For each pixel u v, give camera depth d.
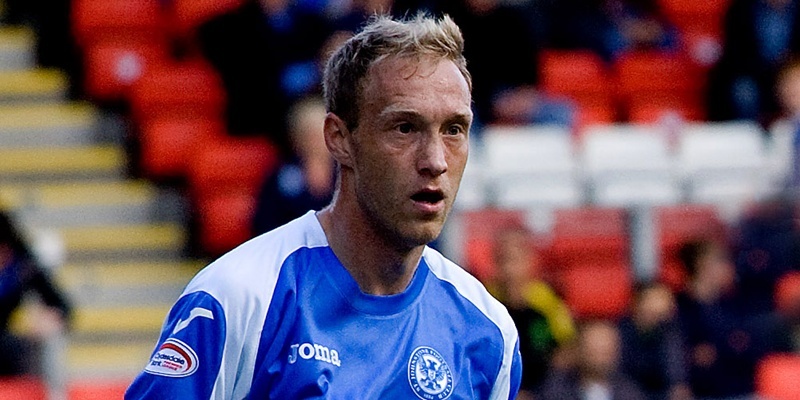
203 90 27.77
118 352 23.66
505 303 18.34
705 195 20.62
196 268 25.61
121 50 28.86
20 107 28.42
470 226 19.58
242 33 26.27
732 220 20.45
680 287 19.92
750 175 20.95
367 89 7.69
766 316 19.80
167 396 7.66
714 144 23.56
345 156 7.93
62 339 19.70
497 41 26.19
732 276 20.00
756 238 20.28
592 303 20.00
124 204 26.58
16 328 19.73
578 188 20.25
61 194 26.58
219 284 7.78
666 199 20.48
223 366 7.72
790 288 20.02
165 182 27.09
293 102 24.97
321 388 7.75
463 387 8.34
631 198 20.39
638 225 20.31
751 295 19.97
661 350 19.00
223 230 25.23
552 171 20.25
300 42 26.02
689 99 30.48
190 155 26.95
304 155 20.59
